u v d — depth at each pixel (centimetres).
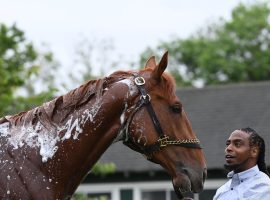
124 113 516
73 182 514
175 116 516
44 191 502
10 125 521
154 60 554
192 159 514
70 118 517
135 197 1889
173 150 512
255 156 585
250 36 3641
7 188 497
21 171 502
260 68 3638
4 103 1146
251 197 568
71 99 521
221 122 2055
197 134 2006
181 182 507
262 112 2077
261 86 2208
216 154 1886
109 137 517
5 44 1305
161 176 1883
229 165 588
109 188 1908
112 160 1925
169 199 1878
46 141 511
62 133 513
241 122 2042
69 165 511
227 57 3662
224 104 2144
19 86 1254
